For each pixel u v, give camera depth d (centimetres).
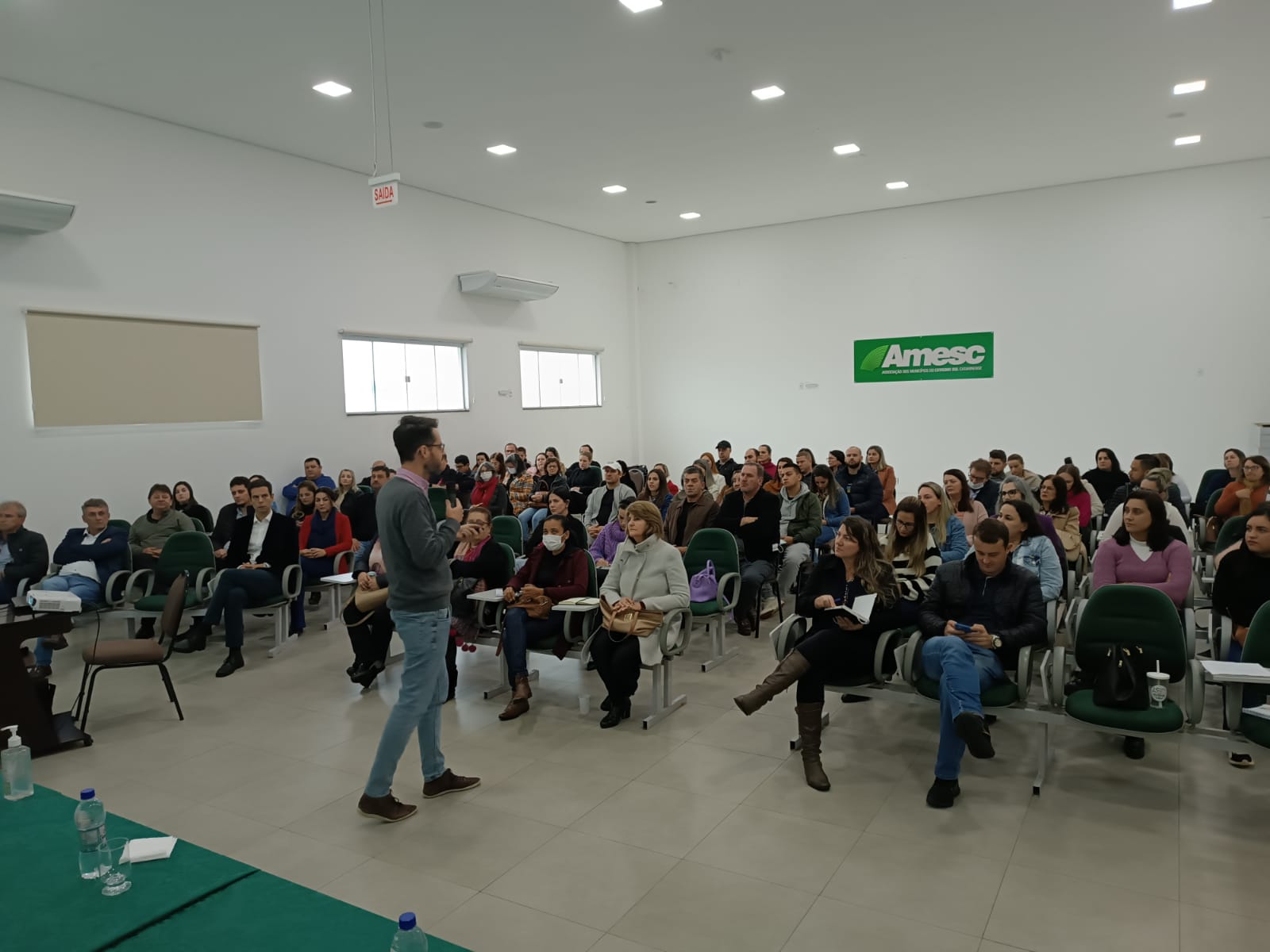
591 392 1258
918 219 1102
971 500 538
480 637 445
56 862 203
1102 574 403
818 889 248
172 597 414
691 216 1131
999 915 232
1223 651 335
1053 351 1033
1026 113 742
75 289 648
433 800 315
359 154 812
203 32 535
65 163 641
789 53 600
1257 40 592
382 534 289
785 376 1215
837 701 428
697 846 277
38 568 525
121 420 679
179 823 300
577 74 625
